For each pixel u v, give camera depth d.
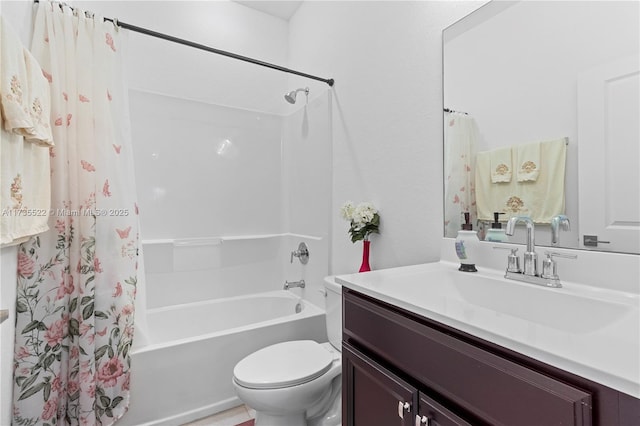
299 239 2.52
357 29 1.88
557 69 0.96
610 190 0.85
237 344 1.77
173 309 2.20
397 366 0.81
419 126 1.45
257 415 1.46
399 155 1.56
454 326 0.65
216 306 2.35
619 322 0.69
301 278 2.47
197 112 2.40
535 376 0.52
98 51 1.52
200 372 1.67
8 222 0.94
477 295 1.02
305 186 2.45
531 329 0.59
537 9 1.01
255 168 2.64
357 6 1.88
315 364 1.42
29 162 1.10
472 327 0.61
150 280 2.19
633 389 0.40
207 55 2.47
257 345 1.83
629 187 0.81
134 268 1.58
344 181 1.99
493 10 1.14
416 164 1.46
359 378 0.95
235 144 2.55
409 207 1.50
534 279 0.91
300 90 2.32
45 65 1.37
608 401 0.44
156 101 2.25
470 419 0.62
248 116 2.61
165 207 2.28
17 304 1.26
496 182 1.12
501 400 0.57
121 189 1.55
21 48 1.00
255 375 1.33
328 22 2.19
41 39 1.37
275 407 1.30
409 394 0.76
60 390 1.37
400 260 1.55
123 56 1.62
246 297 2.48
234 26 2.60
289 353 1.53
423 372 0.73
